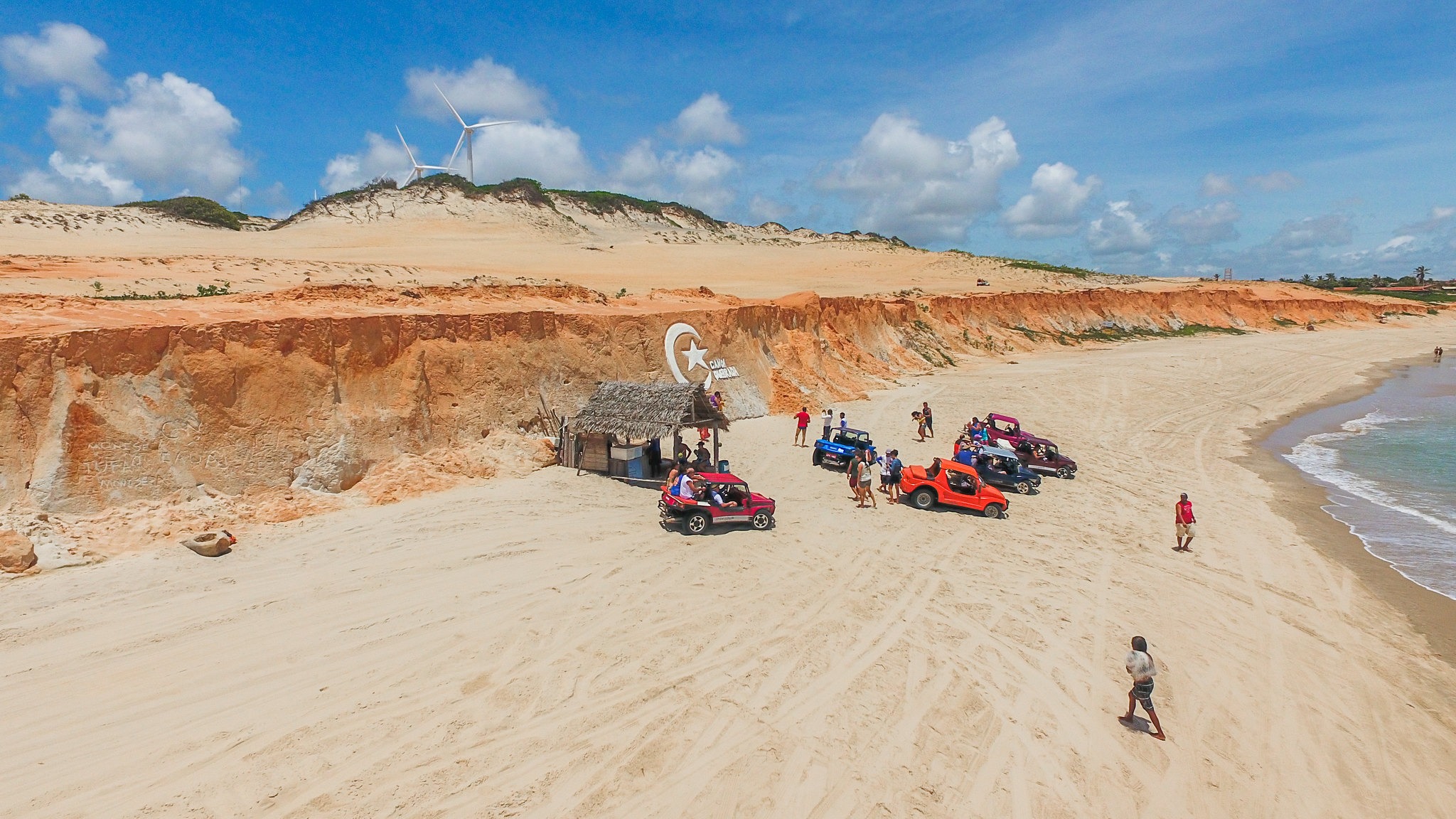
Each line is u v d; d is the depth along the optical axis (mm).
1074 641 12562
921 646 12016
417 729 9180
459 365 21422
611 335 27109
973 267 99875
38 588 11820
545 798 8156
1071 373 48438
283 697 9625
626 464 20438
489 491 18594
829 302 45125
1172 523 19516
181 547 13664
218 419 16109
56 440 13812
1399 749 10266
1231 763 9680
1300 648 12930
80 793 7758
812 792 8492
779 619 12734
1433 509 21578
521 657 10984
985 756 9344
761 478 22000
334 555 14125
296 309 20453
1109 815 8516
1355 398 43188
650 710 9883
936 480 19516
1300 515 20828
